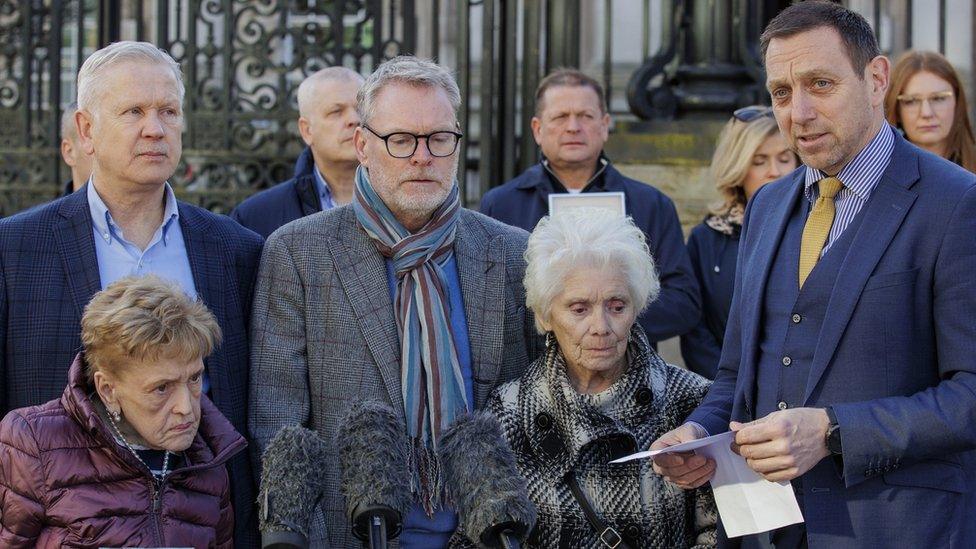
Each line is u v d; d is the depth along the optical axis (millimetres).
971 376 2826
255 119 7027
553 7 6945
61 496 2848
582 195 4238
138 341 2809
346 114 4965
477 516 2787
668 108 7004
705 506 3217
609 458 3166
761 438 2793
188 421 2918
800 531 3037
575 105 4953
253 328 3410
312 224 3475
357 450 2766
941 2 6758
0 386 3250
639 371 3238
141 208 3416
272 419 3295
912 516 2887
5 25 7418
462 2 6633
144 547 2865
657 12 8758
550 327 3221
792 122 3000
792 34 2963
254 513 3359
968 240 2865
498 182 6828
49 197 7188
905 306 2904
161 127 3326
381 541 2658
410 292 3357
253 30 7055
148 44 3428
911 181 2967
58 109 7203
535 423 3215
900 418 2803
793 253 3109
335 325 3354
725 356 3342
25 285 3264
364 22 7004
